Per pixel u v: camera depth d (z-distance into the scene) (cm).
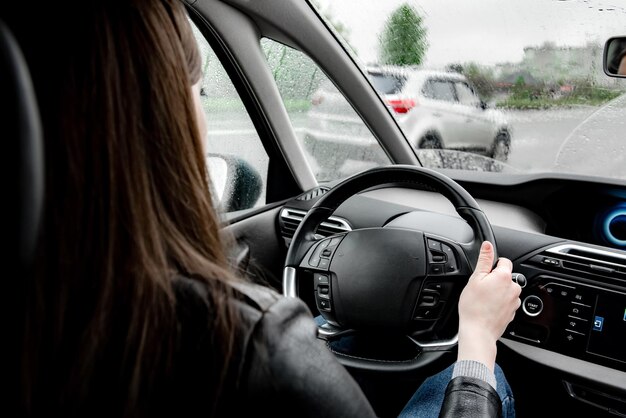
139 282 45
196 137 53
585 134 484
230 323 47
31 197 35
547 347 144
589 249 141
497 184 182
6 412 45
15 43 37
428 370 119
